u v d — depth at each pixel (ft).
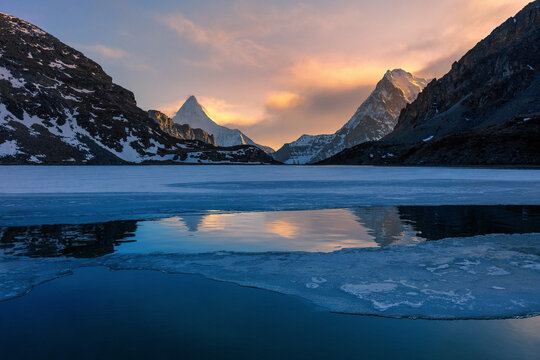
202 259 37.32
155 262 36.19
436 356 17.85
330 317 22.89
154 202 87.30
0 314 23.15
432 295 26.73
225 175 256.32
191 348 18.57
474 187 131.23
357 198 96.99
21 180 176.96
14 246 43.21
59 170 355.56
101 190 119.14
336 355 17.93
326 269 33.58
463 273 31.96
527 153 458.09
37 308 24.23
